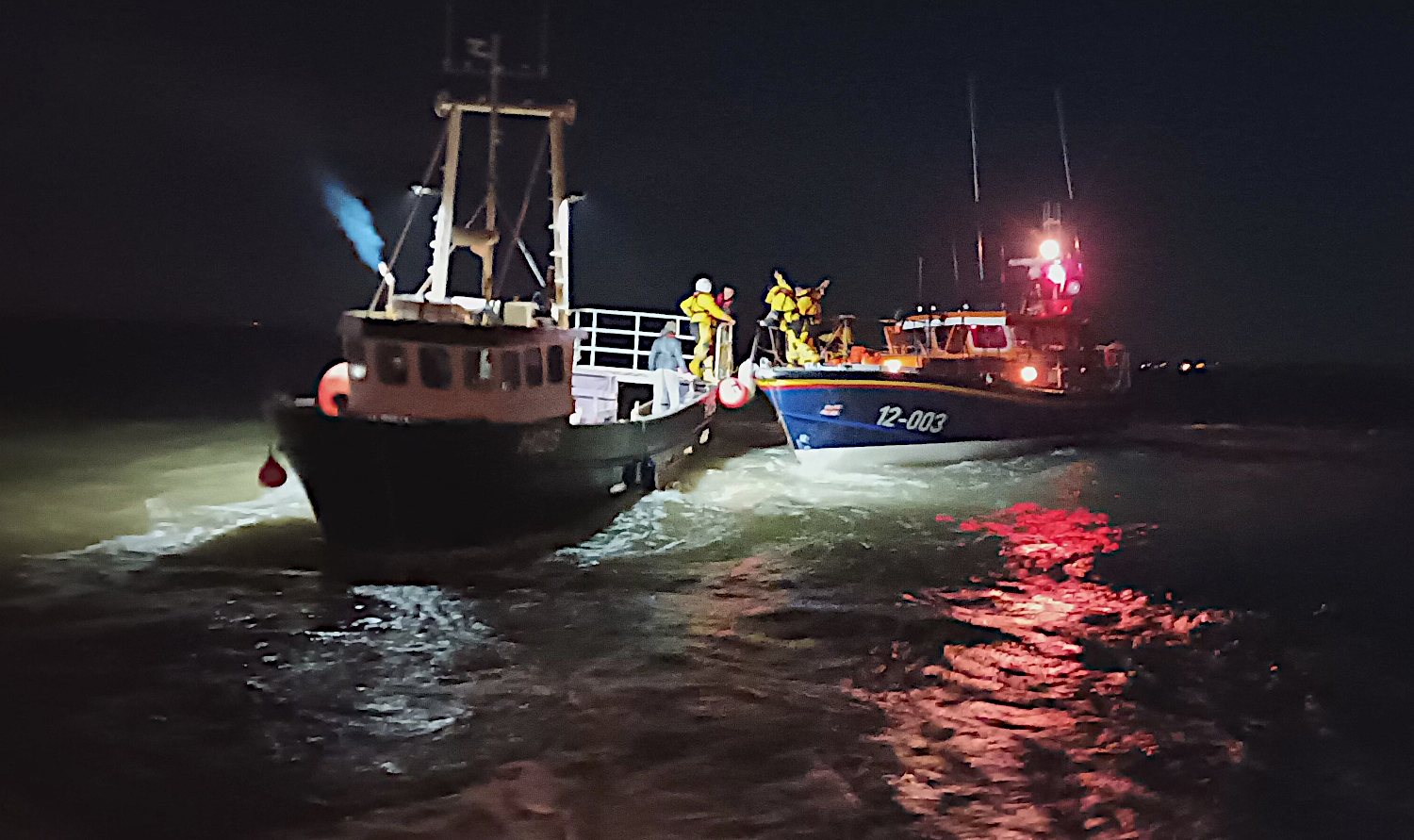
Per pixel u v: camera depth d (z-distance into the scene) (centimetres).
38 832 459
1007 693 642
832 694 635
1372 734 586
